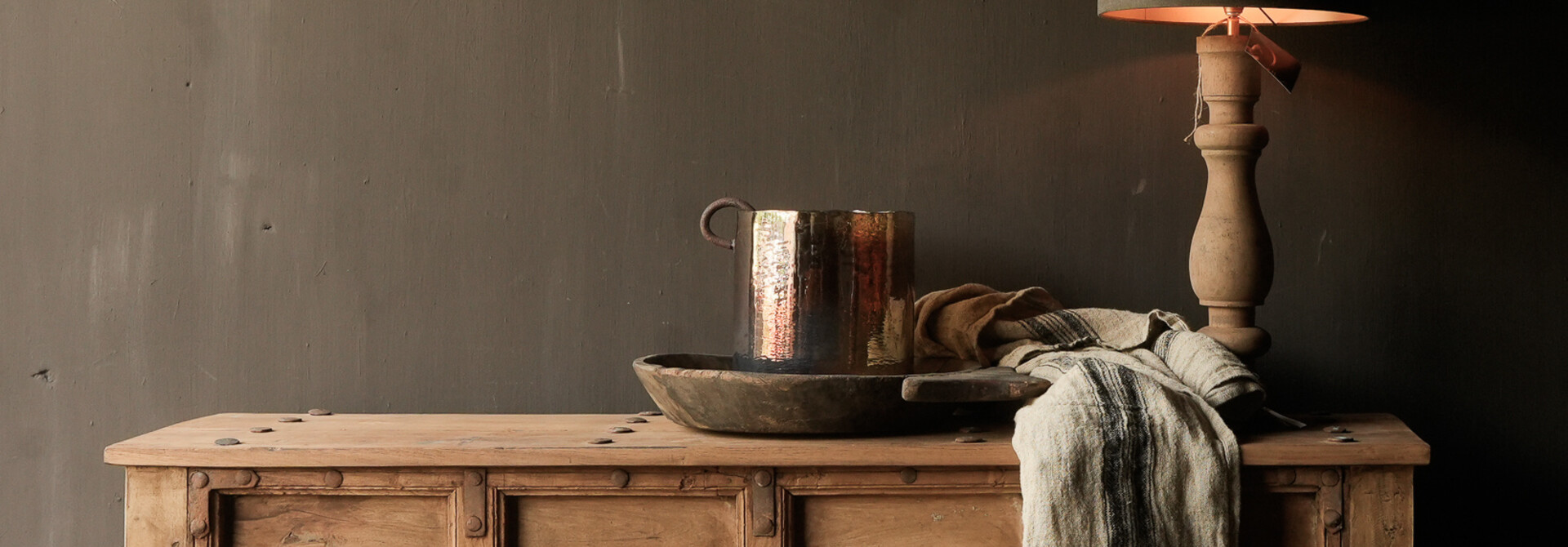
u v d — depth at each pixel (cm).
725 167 197
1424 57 194
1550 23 193
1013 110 197
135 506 158
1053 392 155
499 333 199
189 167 197
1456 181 195
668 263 199
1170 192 197
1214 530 148
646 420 182
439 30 196
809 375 159
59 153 196
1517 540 197
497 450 156
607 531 160
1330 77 195
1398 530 155
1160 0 162
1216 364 160
